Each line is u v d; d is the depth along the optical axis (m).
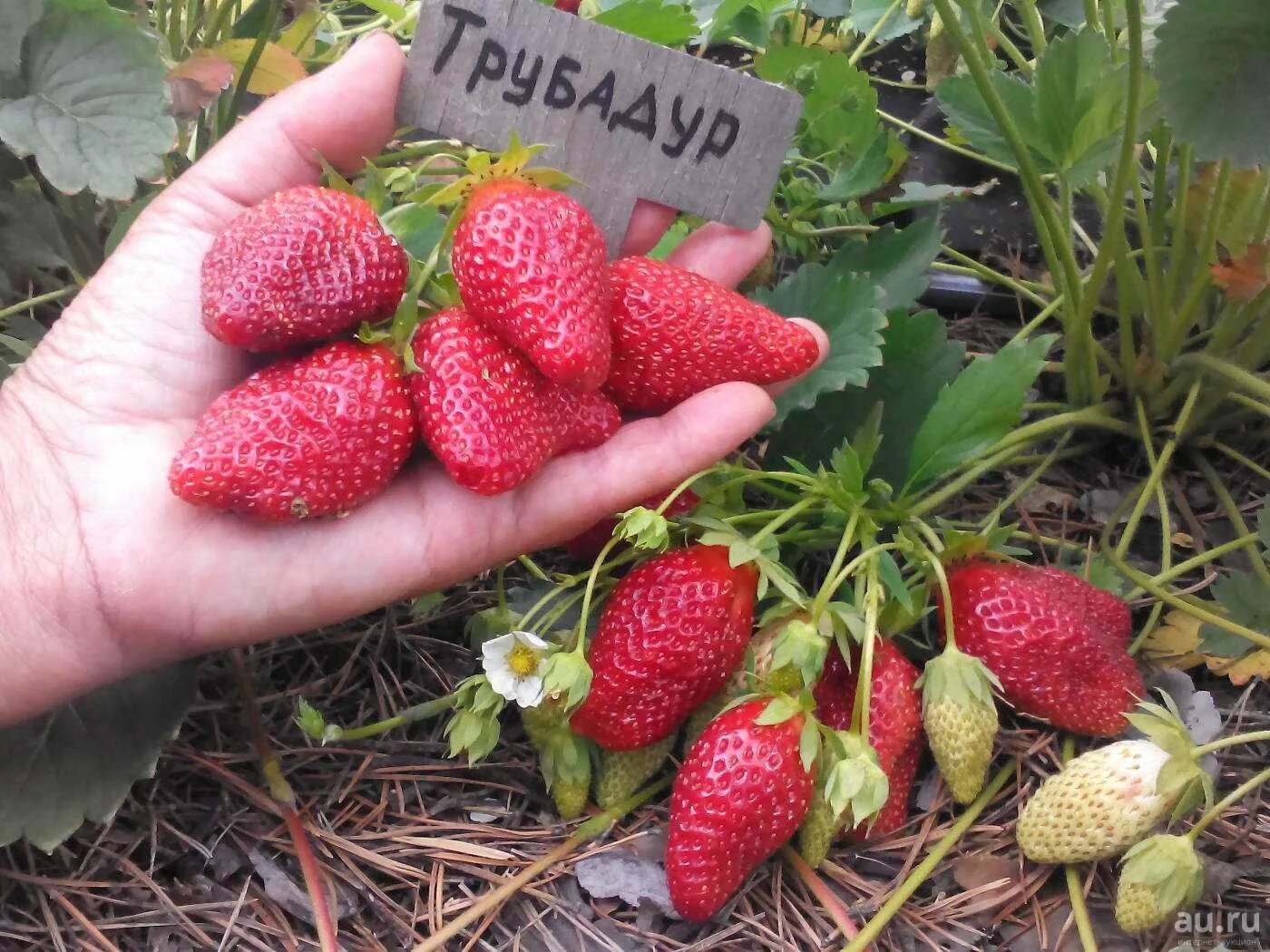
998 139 0.42
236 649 0.36
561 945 0.32
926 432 0.36
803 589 0.35
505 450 0.29
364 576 0.32
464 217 0.30
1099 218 0.55
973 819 0.34
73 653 0.32
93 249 0.43
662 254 0.43
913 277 0.42
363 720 0.37
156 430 0.32
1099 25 0.46
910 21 0.56
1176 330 0.44
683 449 0.33
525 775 0.36
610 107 0.35
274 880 0.33
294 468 0.28
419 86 0.34
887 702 0.34
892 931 0.33
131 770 0.33
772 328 0.33
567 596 0.37
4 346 0.41
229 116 0.43
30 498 0.31
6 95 0.36
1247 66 0.34
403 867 0.34
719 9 0.49
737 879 0.32
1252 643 0.37
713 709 0.35
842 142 0.48
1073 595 0.37
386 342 0.30
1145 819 0.32
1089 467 0.47
